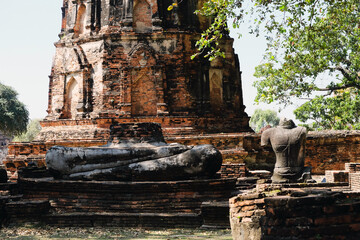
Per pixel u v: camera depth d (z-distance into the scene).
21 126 37.66
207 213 8.62
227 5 12.66
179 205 9.66
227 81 21.64
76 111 21.58
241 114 22.56
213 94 21.44
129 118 20.05
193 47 21.17
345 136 18.80
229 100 21.59
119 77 20.80
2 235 8.04
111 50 20.97
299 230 4.16
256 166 18.77
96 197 9.91
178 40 20.89
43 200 9.67
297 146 10.78
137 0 21.48
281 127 11.13
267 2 12.81
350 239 4.03
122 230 8.63
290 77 21.28
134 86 20.75
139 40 20.97
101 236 7.91
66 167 10.52
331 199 4.22
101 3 21.88
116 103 20.59
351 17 18.34
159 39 20.94
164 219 8.95
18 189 10.99
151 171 10.36
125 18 21.12
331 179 13.54
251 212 6.01
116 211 9.69
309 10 12.84
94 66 21.31
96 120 20.03
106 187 9.83
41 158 19.42
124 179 10.41
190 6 21.62
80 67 21.42
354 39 21.03
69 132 20.33
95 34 21.55
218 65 21.36
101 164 10.52
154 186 9.73
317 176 18.27
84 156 10.55
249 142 18.48
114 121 20.06
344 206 4.13
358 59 21.59
